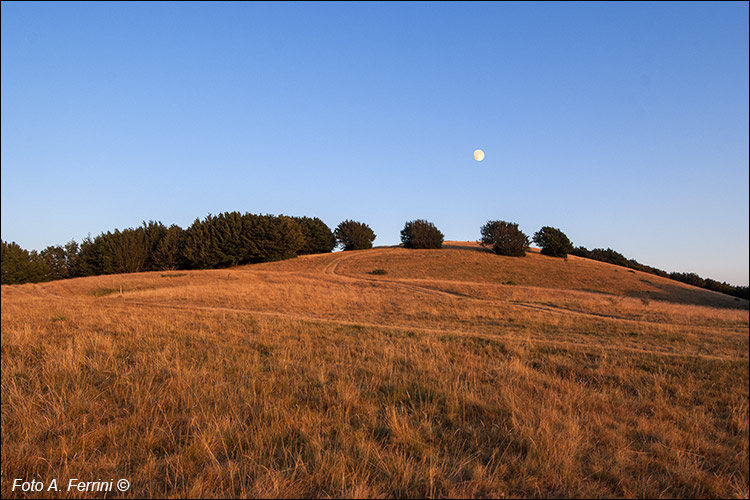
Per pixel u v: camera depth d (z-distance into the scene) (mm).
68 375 7008
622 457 4742
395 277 61844
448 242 103875
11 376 6898
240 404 5801
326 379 7230
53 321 13758
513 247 79312
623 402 7086
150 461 4164
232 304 27453
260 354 9523
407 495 3715
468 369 8430
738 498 4117
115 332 11648
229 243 71188
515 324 19484
